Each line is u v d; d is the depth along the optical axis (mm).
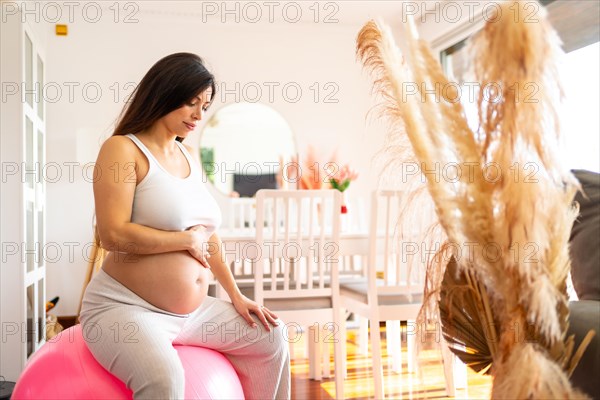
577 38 3689
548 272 864
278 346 1754
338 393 2770
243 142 5191
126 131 1607
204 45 5148
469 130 902
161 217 1548
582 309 1127
